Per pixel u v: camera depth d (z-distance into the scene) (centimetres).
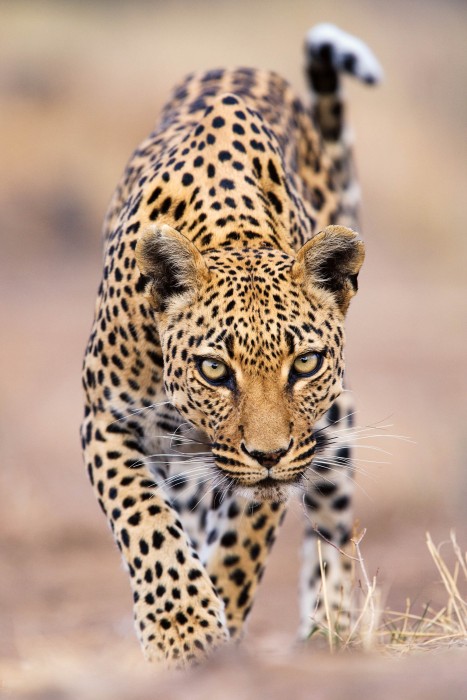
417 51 4659
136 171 951
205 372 772
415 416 1902
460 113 4278
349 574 1038
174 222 849
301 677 568
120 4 4328
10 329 2473
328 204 1066
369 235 3600
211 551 934
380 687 538
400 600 1188
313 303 786
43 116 3575
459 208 3709
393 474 1695
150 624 763
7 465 1694
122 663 818
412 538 1567
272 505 925
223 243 831
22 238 3319
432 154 3872
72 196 3428
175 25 4231
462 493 1680
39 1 4184
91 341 870
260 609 1312
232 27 4316
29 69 3700
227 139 869
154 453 868
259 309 761
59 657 921
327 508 1028
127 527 798
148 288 794
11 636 1130
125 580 1427
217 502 927
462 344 2423
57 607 1284
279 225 862
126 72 3772
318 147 1084
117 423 845
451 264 3431
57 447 1777
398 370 2192
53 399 1959
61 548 1554
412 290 3044
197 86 1047
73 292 2933
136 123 3616
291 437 766
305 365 774
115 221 950
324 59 1203
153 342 829
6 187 3403
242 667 595
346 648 767
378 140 3834
